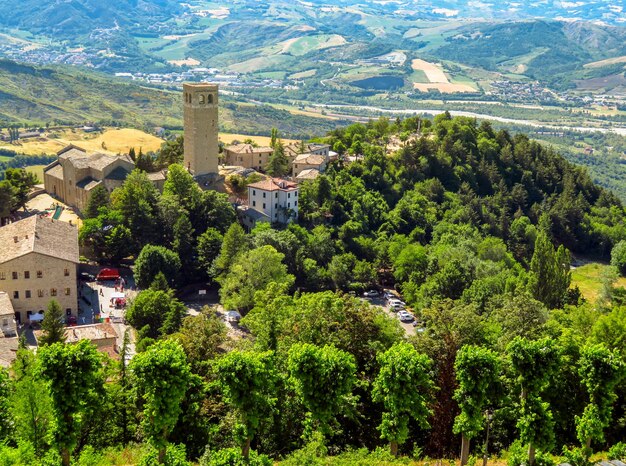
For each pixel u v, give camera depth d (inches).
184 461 2824.8
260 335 3907.5
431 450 3321.9
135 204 7185.0
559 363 3034.0
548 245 6456.7
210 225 7559.1
